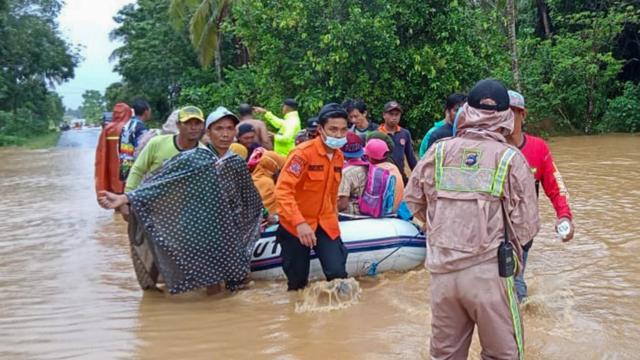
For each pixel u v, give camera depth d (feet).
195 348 15.40
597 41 82.02
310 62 60.08
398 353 14.75
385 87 59.52
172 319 17.51
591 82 82.07
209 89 94.12
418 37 59.82
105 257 24.67
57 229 30.17
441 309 11.51
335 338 15.79
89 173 55.47
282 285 20.52
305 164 18.45
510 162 11.14
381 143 21.79
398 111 25.13
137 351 15.28
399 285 20.12
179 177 18.52
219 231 18.93
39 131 157.28
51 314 18.10
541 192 34.86
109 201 18.28
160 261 18.70
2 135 129.80
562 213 15.76
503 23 77.41
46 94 170.60
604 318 16.57
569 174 42.91
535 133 80.94
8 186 47.83
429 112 59.52
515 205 11.18
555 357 14.28
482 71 61.98
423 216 12.34
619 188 36.47
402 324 16.61
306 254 19.11
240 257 19.31
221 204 18.88
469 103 11.71
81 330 16.76
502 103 11.52
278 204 18.47
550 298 18.04
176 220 18.63
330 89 60.54
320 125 18.39
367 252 20.70
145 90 132.98
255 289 20.13
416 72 58.23
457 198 11.24
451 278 11.22
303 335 16.06
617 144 65.72
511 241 11.30
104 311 18.30
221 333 16.35
